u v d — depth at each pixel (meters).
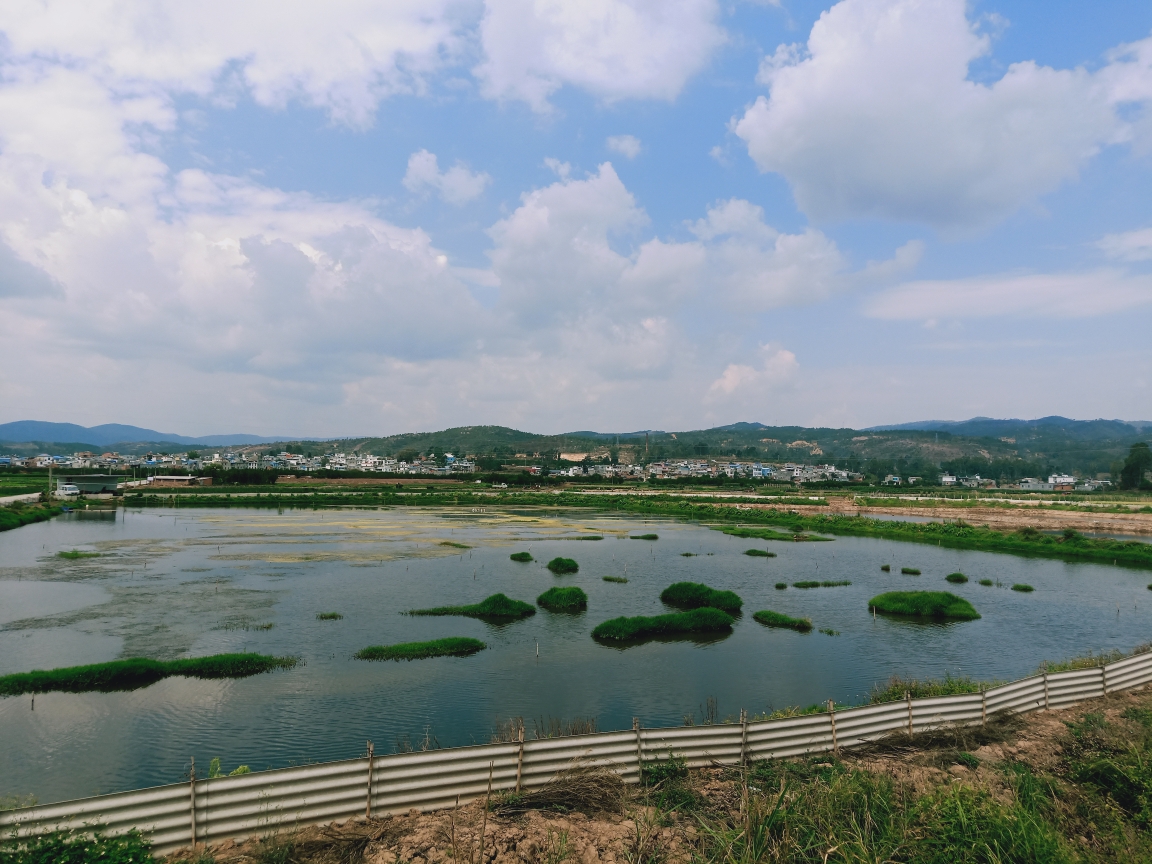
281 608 38.97
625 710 24.36
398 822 12.71
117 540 68.81
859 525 90.62
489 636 34.38
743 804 12.84
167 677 26.94
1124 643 35.09
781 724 16.11
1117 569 59.62
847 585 50.38
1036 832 11.48
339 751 20.30
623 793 13.80
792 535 80.88
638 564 58.34
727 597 41.94
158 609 38.16
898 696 23.09
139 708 23.70
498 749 13.88
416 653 30.62
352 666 28.80
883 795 13.23
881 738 17.19
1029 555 67.81
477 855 11.47
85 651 30.14
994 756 16.50
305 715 23.27
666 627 35.78
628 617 36.34
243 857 11.29
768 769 15.28
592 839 12.20
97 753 20.05
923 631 37.16
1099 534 88.56
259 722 22.58
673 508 117.69
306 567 52.56
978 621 39.59
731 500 140.25
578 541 73.12
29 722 22.33
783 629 37.22
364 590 44.47
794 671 29.59
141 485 161.38
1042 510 119.69
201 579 47.06
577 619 38.62
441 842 11.84
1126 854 12.02
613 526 91.19
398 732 21.89
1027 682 19.94
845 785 13.62
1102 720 18.67
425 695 25.48
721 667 30.05
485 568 54.03
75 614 36.81
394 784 13.12
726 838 11.67
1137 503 144.12
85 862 10.29
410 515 104.06
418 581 47.97
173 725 22.25
